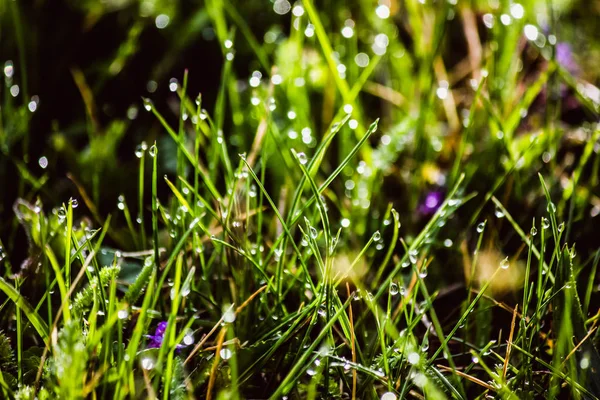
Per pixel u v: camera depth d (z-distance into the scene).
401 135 0.41
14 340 0.35
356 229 0.39
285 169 0.41
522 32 0.45
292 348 0.34
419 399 0.33
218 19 0.44
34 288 0.35
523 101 0.41
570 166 0.41
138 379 0.32
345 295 0.37
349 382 0.34
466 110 0.44
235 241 0.36
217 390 0.33
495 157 0.41
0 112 0.43
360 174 0.40
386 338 0.34
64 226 0.37
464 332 0.35
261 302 0.35
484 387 0.34
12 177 0.42
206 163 0.43
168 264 0.33
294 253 0.36
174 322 0.31
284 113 0.44
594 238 0.39
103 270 0.33
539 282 0.34
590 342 0.33
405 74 0.45
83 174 0.42
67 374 0.30
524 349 0.34
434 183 0.42
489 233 0.39
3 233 0.39
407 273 0.38
